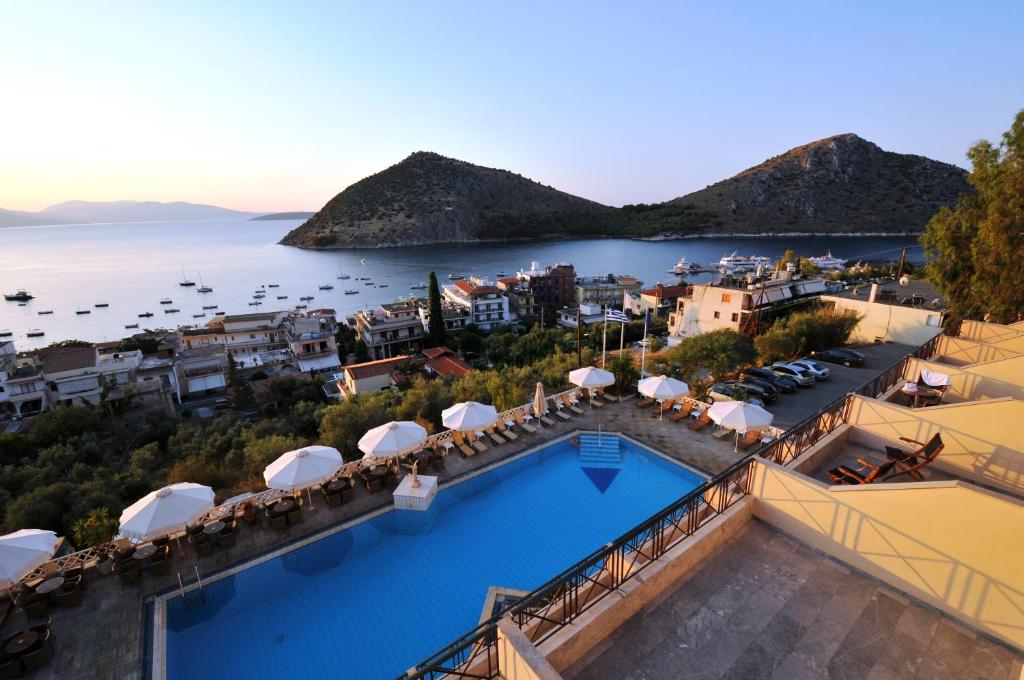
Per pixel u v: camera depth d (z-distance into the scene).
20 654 8.61
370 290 170.88
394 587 11.34
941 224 26.06
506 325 99.06
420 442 14.88
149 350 85.56
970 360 15.57
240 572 11.43
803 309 46.84
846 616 5.67
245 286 188.12
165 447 41.31
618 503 14.70
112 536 13.52
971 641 5.23
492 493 15.24
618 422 19.61
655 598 6.07
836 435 9.66
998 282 23.03
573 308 110.00
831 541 6.59
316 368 77.25
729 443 17.67
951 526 5.41
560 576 5.35
